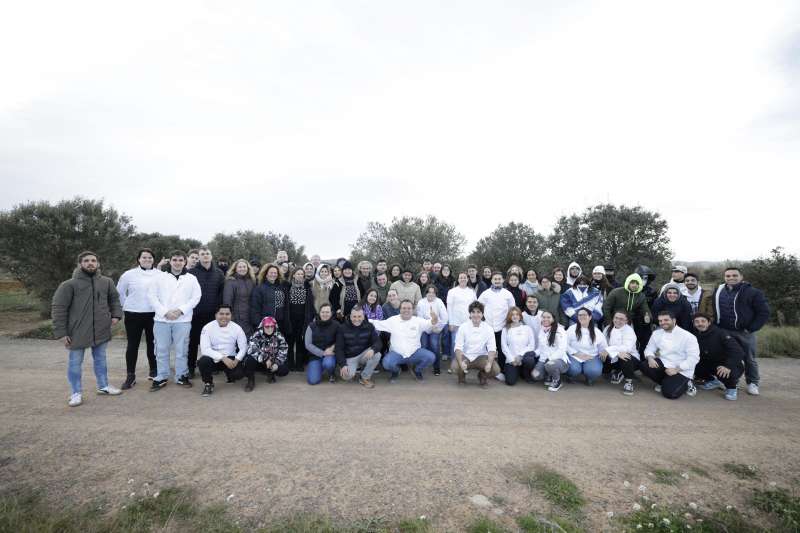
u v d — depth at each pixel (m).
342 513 2.78
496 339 6.98
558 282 7.71
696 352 5.61
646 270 7.32
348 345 6.05
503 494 3.06
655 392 5.93
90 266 4.98
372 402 5.20
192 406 4.90
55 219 13.52
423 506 2.88
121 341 9.11
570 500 2.99
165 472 3.29
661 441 4.10
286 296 6.77
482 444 3.95
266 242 29.64
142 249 5.73
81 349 4.89
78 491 3.00
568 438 4.14
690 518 2.80
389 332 6.54
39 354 7.61
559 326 6.25
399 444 3.91
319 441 3.95
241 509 2.80
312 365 6.11
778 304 12.62
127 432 4.06
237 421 4.43
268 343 5.91
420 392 5.74
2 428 4.09
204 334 5.62
